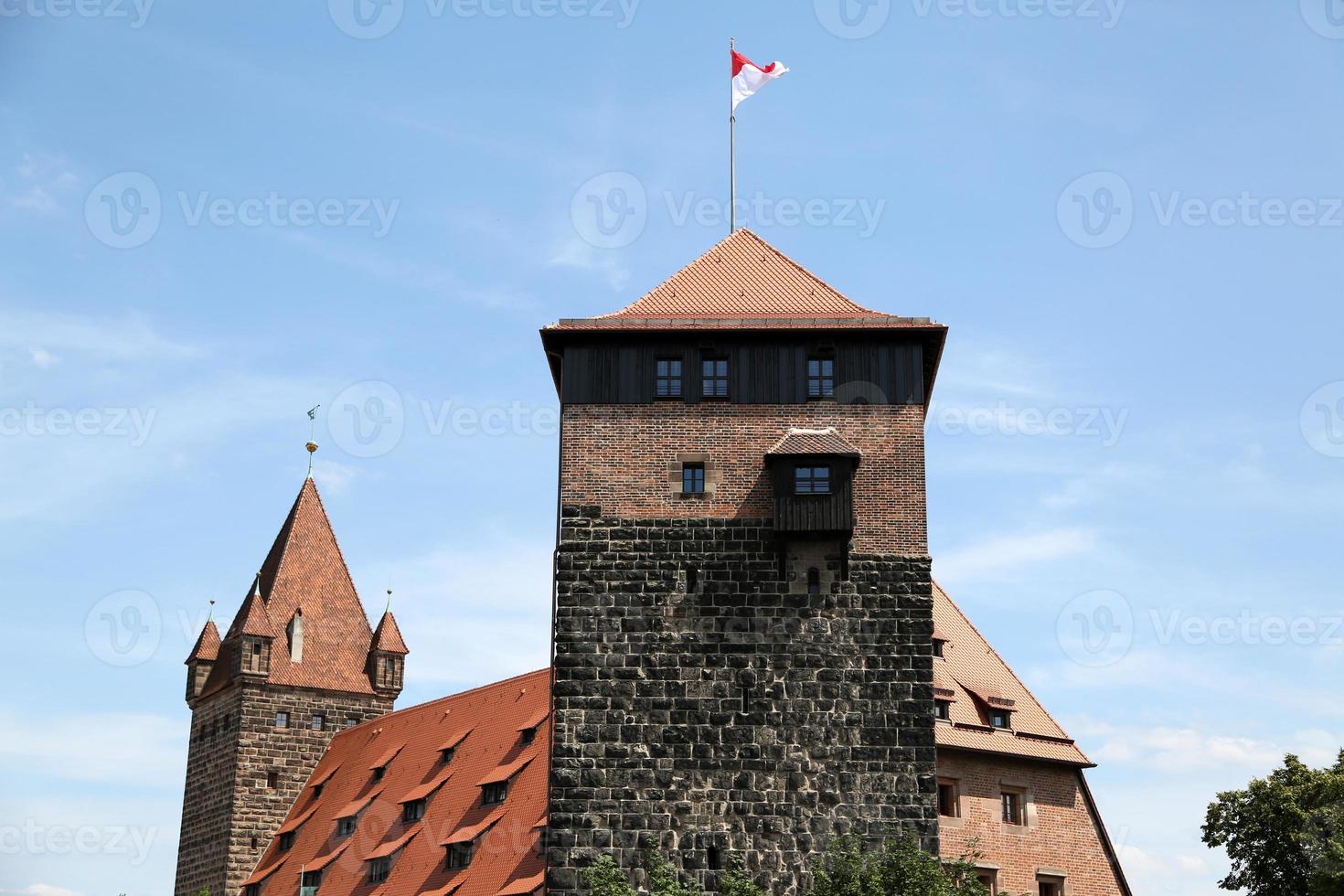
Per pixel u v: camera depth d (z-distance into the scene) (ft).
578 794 181.57
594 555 189.88
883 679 185.06
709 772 182.09
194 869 339.36
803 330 196.13
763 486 191.93
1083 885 232.94
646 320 197.67
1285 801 237.25
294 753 336.49
